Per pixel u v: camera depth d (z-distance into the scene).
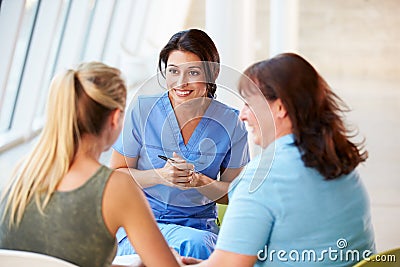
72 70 1.69
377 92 9.45
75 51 6.59
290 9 6.45
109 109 1.68
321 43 11.36
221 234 1.77
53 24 5.30
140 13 10.27
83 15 6.49
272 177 1.75
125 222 1.68
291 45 6.50
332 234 1.78
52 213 1.66
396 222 4.39
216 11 3.82
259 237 1.74
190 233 2.18
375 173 5.61
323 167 1.74
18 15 4.04
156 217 2.29
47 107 1.68
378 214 4.58
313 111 1.75
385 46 11.31
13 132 5.41
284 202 1.74
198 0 11.67
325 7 11.34
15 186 1.71
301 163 1.75
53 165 1.68
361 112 8.06
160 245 1.69
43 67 5.39
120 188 1.66
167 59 2.23
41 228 1.67
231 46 3.82
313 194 1.75
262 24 11.52
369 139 6.75
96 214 1.65
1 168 4.37
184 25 11.73
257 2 11.49
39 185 1.67
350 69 11.08
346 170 1.78
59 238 1.66
